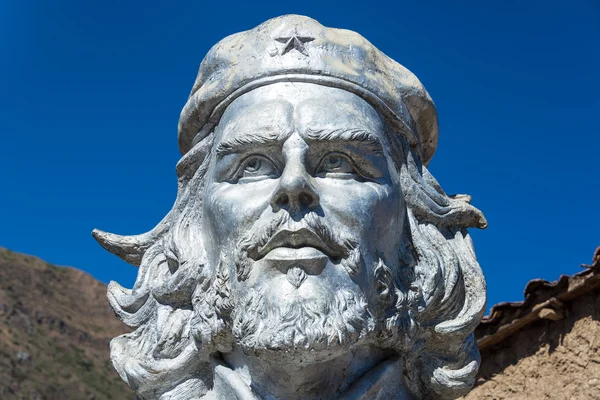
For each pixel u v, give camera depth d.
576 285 4.57
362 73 2.72
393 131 2.80
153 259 2.99
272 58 2.70
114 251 3.06
